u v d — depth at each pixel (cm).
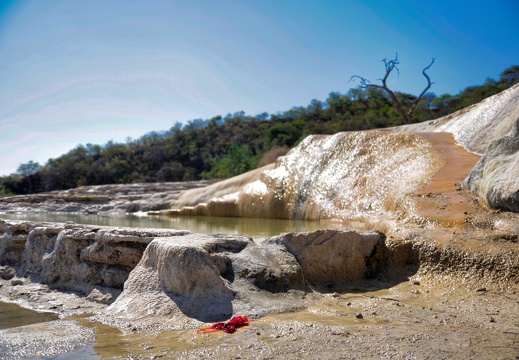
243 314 551
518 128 884
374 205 1277
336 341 450
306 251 721
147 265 660
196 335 494
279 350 433
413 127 2066
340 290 692
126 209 2164
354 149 1612
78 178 5628
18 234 987
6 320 630
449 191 1002
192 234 730
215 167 4509
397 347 429
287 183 1702
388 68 3656
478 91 4578
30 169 6103
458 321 518
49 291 807
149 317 572
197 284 588
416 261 752
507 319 522
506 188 800
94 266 797
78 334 520
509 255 659
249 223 1455
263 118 7206
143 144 6644
